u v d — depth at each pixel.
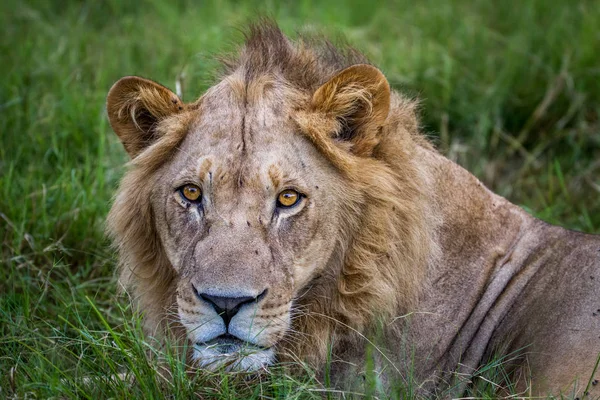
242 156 7.13
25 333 8.20
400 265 7.67
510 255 8.35
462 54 14.38
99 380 7.42
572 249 8.15
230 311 6.84
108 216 8.06
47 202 10.40
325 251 7.43
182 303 7.09
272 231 7.12
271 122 7.29
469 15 15.48
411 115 8.27
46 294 9.21
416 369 7.88
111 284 9.51
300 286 7.32
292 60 7.75
